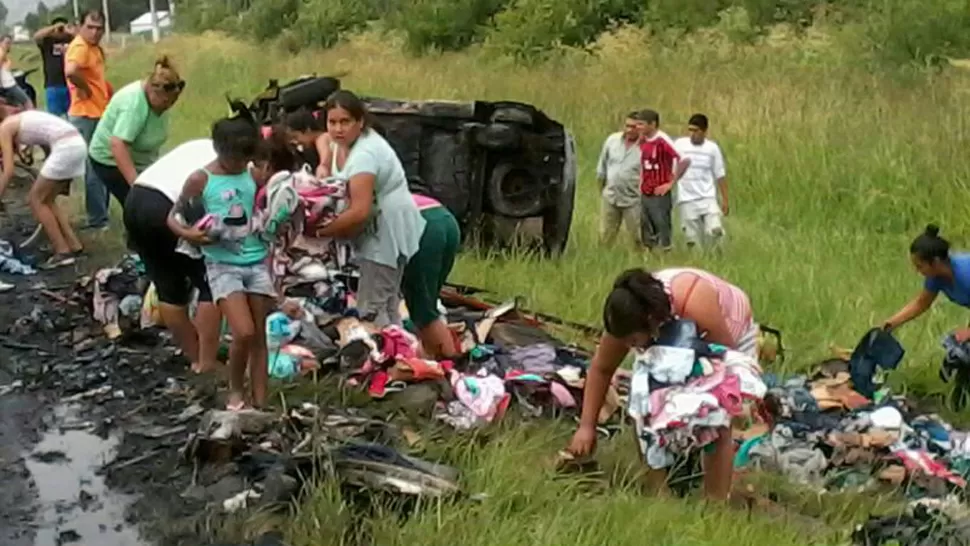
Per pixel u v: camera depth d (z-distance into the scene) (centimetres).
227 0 4941
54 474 586
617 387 702
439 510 514
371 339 684
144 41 5244
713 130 1619
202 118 2116
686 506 547
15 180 1428
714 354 553
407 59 2931
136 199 685
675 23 2741
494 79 2262
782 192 1392
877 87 1827
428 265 724
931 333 861
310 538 502
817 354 812
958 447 675
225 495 549
